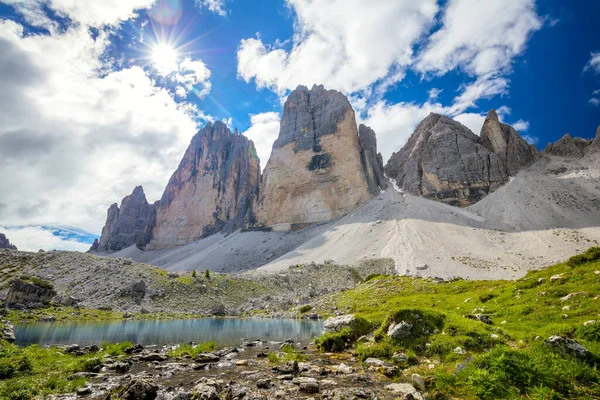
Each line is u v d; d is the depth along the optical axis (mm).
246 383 15711
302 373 17609
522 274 124438
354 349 25484
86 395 14469
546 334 17125
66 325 48531
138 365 21266
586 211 189000
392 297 63250
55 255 96688
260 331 45406
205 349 27484
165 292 85688
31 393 14547
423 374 15688
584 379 11211
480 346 17922
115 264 96188
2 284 73875
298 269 133375
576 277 28703
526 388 11148
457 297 44188
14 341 30641
